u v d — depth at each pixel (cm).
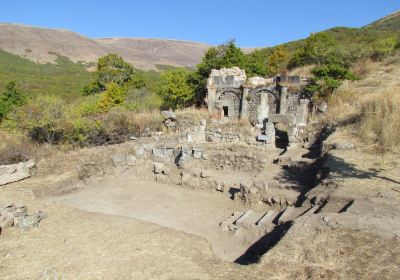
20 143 1572
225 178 1318
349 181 934
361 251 586
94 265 605
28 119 1611
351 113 1708
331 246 610
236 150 1680
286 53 3947
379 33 4569
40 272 583
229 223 955
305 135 1836
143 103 2709
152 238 727
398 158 1101
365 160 1117
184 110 2514
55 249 668
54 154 1520
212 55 2989
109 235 738
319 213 764
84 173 1375
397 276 514
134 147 1616
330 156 1190
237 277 550
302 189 1107
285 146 1841
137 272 579
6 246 679
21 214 819
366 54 2856
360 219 695
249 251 812
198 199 1193
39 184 1226
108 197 1202
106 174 1431
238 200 1145
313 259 576
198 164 1522
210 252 681
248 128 2047
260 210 1058
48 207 914
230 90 2448
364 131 1340
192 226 966
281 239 657
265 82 2416
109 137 1859
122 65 4672
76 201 1152
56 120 1644
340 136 1409
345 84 2283
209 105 2473
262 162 1402
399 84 2109
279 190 1133
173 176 1371
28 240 707
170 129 2133
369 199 799
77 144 1703
